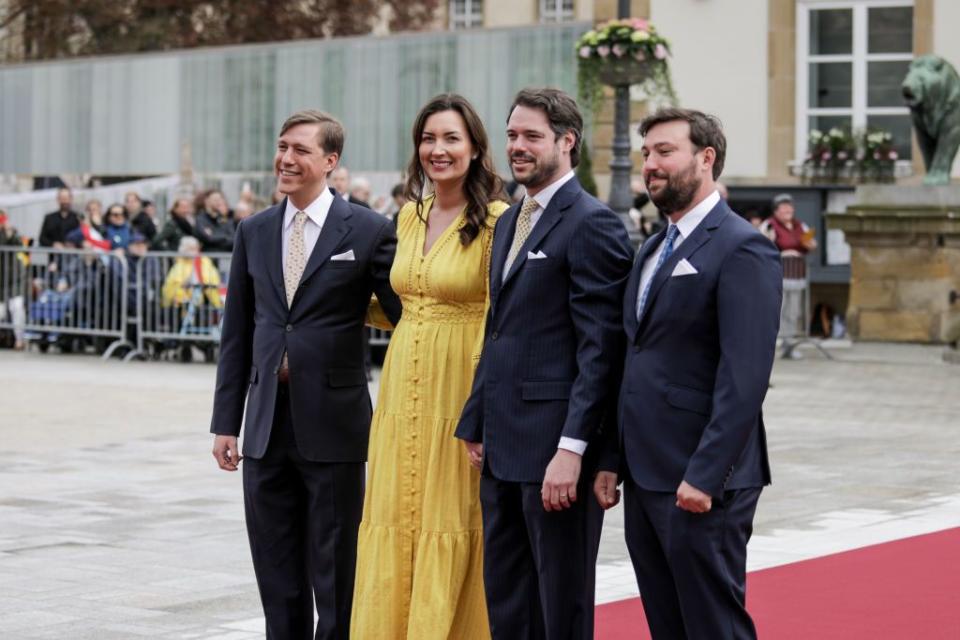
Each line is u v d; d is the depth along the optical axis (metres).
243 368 7.62
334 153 7.45
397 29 51.34
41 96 29.80
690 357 6.29
